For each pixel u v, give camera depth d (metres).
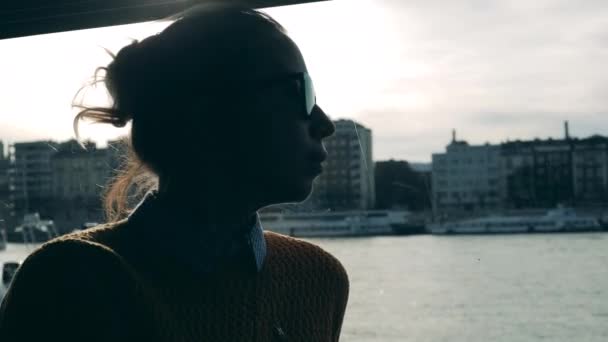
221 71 0.60
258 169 0.60
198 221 0.61
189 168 0.61
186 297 0.59
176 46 0.61
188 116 0.61
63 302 0.52
